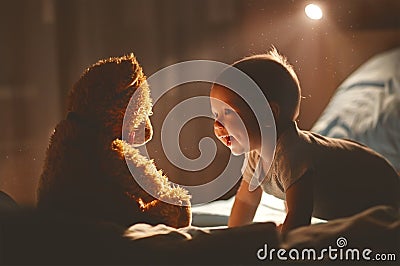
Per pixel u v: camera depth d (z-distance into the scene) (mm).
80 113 1241
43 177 1225
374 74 2377
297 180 1351
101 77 1247
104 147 1217
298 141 1401
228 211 1747
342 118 2236
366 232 1010
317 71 2656
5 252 963
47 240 980
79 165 1194
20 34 2732
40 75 2744
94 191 1185
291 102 1425
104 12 2775
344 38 2678
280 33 2678
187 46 2824
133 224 1206
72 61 2758
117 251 964
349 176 1404
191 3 2816
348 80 2463
